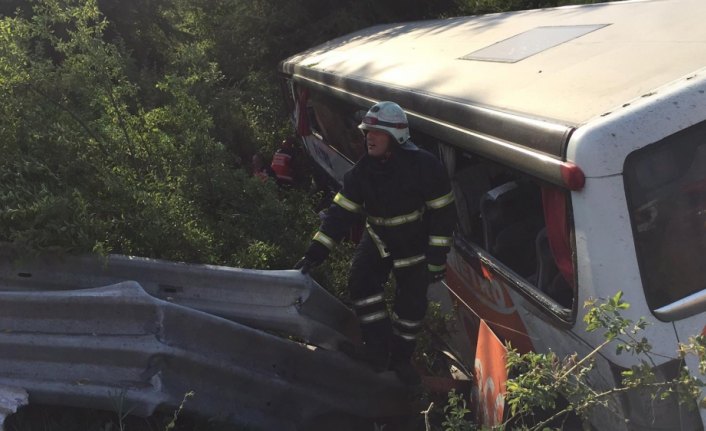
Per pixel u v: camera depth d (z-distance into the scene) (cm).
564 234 306
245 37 1348
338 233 412
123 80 551
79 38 526
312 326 428
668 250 282
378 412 450
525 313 361
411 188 393
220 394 390
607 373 293
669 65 308
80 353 370
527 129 316
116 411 367
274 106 1234
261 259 491
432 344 490
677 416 283
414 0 1315
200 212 517
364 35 907
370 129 387
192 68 621
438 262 396
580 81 336
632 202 277
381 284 436
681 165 280
